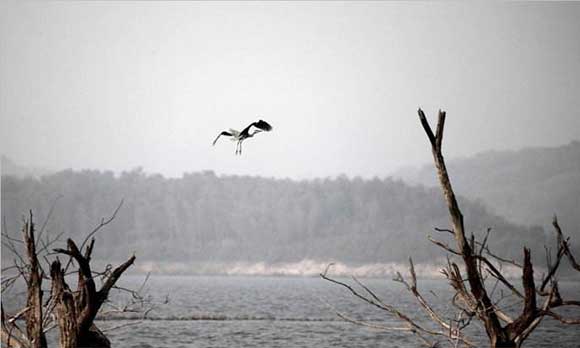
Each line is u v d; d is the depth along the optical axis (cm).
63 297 1558
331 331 3853
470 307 1364
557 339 3553
